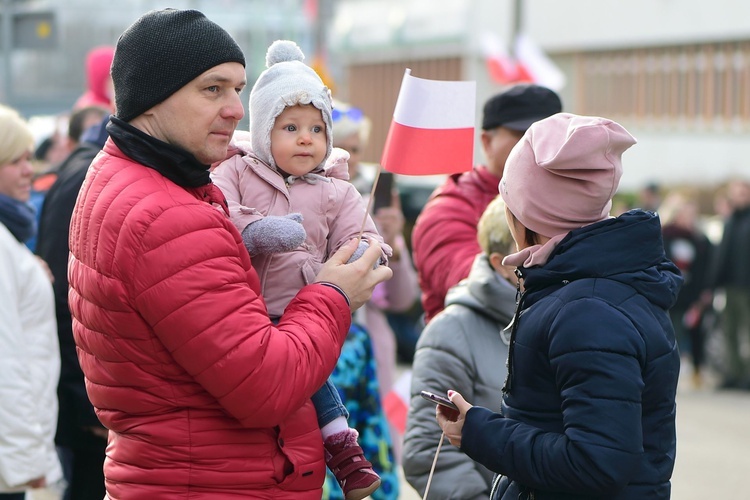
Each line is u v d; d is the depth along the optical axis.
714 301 16.53
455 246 5.70
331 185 4.09
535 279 3.56
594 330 3.36
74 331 3.66
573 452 3.33
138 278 3.36
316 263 3.95
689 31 29.16
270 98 3.93
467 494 4.66
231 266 3.43
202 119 3.50
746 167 28.25
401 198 16.23
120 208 3.40
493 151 5.79
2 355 5.40
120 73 3.52
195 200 3.46
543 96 5.78
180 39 3.46
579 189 3.54
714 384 16.92
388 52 36.12
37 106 26.38
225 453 3.50
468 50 32.38
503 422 3.58
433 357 4.77
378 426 5.97
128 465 3.55
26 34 14.37
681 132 29.91
